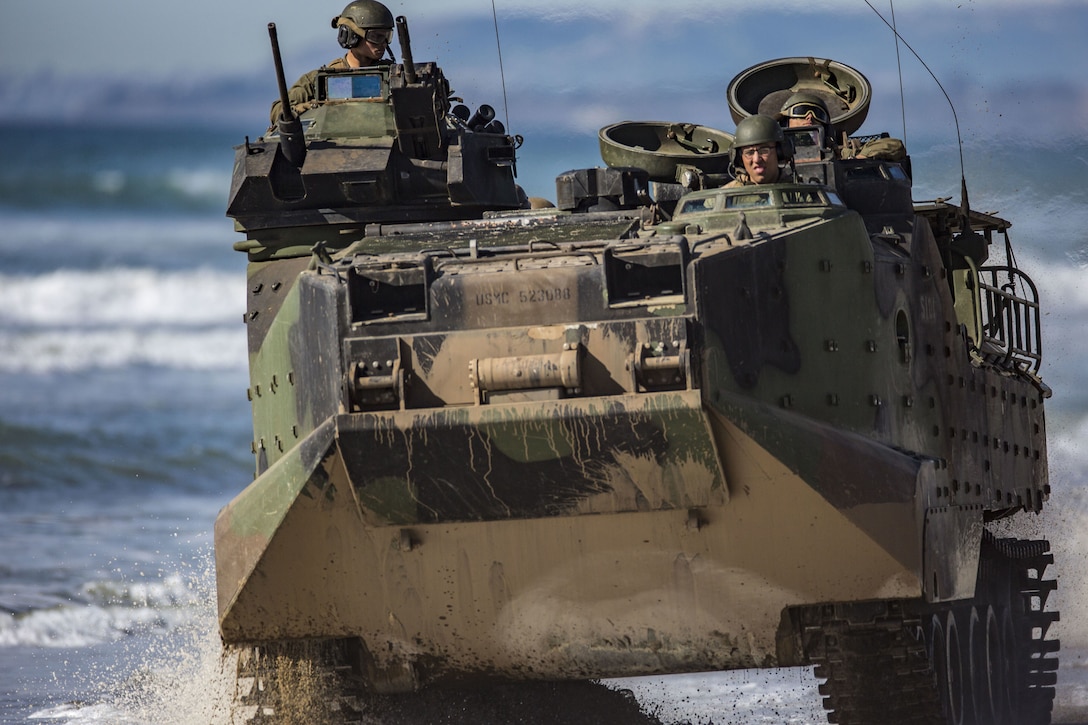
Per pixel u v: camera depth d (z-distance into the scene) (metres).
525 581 40.28
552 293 37.56
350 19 57.31
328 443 37.81
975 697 50.88
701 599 40.34
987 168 95.81
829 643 41.47
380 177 52.00
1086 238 95.88
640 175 48.66
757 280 38.72
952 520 45.69
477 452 37.34
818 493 38.03
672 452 37.03
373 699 46.19
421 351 37.72
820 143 50.94
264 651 43.53
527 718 49.91
